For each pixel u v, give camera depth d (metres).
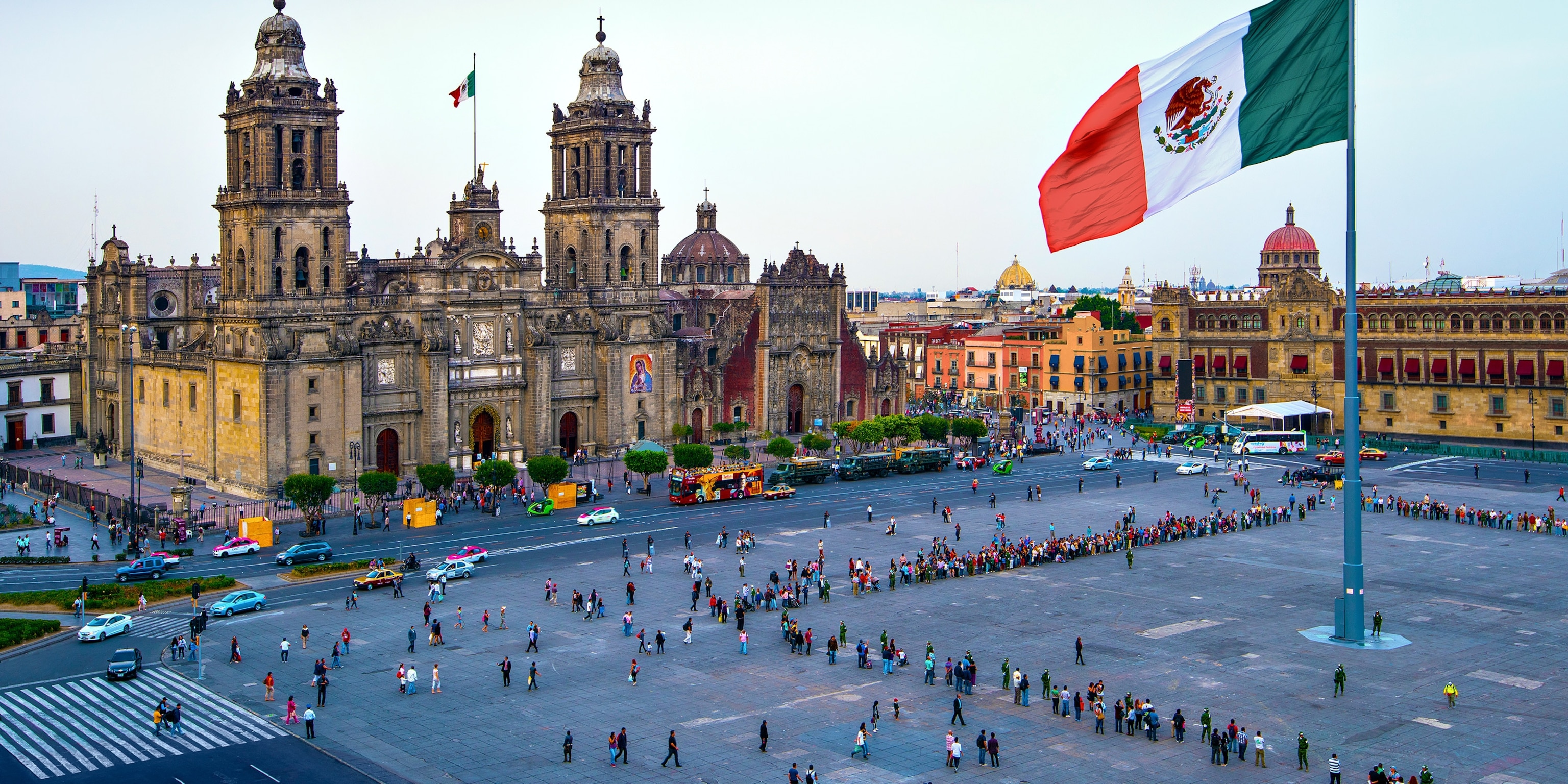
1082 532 136.62
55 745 76.00
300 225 160.00
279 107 157.38
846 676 88.62
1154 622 101.44
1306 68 72.31
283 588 113.12
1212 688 85.25
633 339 188.00
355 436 159.62
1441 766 71.62
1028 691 85.12
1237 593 110.75
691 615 103.94
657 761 73.12
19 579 115.06
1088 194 69.38
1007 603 107.44
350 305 165.12
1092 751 74.31
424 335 166.50
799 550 127.25
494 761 73.31
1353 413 91.62
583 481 164.75
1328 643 95.19
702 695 84.75
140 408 183.12
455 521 143.38
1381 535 135.75
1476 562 122.31
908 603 107.62
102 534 134.38
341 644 96.38
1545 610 104.38
